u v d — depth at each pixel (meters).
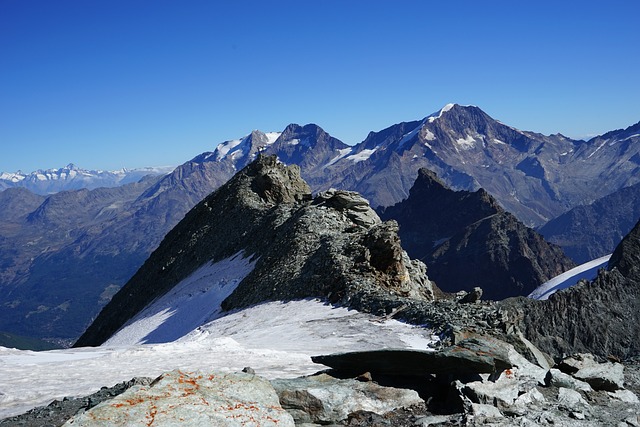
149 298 94.50
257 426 12.44
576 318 139.12
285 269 56.81
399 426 14.54
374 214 72.19
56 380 20.53
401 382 16.81
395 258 52.44
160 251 110.75
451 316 34.12
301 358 24.55
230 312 57.69
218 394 13.11
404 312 38.28
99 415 11.78
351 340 31.91
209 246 92.31
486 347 17.12
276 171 103.44
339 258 52.56
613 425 14.96
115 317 101.31
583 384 17.73
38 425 15.17
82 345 104.75
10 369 22.41
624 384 18.94
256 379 14.02
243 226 89.38
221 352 25.86
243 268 73.06
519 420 14.71
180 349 26.81
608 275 155.25
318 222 65.31
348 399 15.29
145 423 11.74
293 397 15.05
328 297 48.06
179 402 12.51
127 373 21.41
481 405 15.06
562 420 15.03
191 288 77.62
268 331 38.81
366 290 45.34
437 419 14.68
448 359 16.20
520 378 17.22
